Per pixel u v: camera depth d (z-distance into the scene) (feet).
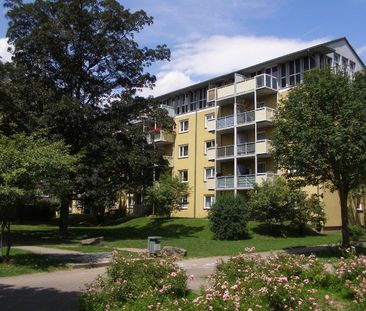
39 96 87.51
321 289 30.27
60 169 47.44
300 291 23.30
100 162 88.12
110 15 94.73
